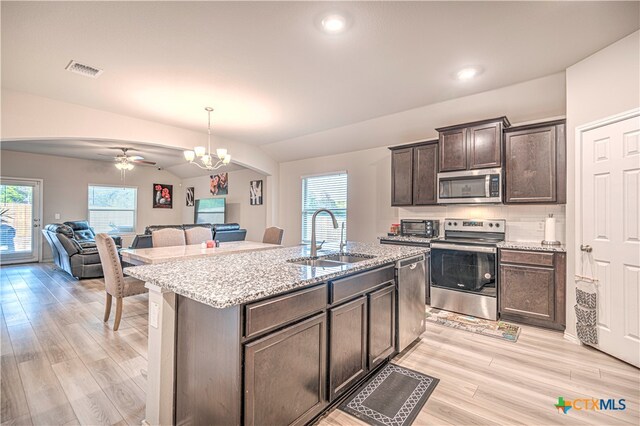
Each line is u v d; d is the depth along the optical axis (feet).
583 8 6.56
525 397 6.39
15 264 22.25
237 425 4.18
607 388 6.71
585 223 8.71
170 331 5.21
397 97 11.59
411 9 6.59
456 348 8.71
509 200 11.30
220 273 5.56
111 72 9.53
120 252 12.16
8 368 7.50
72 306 12.43
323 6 6.51
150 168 29.71
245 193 24.85
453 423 5.59
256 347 4.34
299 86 10.60
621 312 7.81
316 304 5.42
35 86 10.56
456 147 12.29
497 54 8.48
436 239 12.87
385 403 6.17
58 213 24.34
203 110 13.00
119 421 5.65
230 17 6.88
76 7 6.52
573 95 9.07
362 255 8.39
